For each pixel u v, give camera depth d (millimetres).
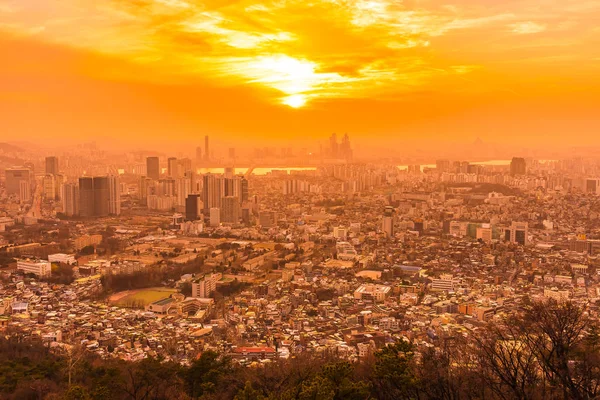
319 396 71500
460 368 82375
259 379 94062
